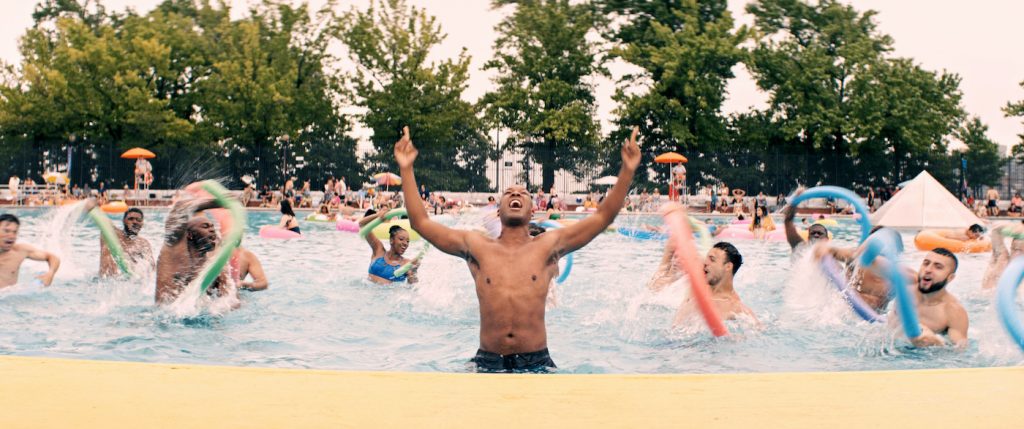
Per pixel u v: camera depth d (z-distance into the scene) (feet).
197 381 9.59
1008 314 14.99
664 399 9.16
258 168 119.65
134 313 21.33
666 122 124.57
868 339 18.79
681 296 24.39
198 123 123.24
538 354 15.21
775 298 25.89
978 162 133.49
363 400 9.00
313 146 122.42
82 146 114.42
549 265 15.44
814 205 119.44
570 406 8.89
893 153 129.90
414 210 15.51
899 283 17.71
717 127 127.44
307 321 21.07
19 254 25.30
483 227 27.14
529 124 125.49
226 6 124.88
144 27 123.44
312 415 8.52
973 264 37.96
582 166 121.39
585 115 126.21
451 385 9.57
